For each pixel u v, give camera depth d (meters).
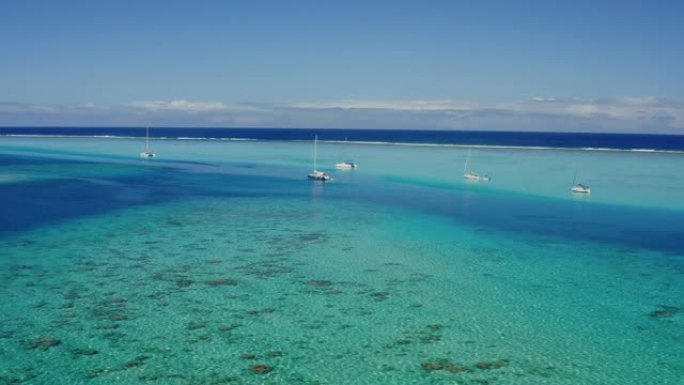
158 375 14.84
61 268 23.78
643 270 25.48
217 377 14.84
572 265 26.17
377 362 15.95
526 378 15.23
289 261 25.86
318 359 16.03
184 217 36.00
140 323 18.14
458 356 16.44
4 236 29.33
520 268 25.56
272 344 16.94
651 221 38.00
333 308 20.00
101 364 15.32
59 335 17.05
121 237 29.73
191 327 17.97
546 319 19.39
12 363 15.23
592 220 38.22
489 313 19.86
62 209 37.53
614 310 20.34
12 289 20.97
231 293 21.25
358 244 29.59
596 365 16.05
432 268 25.28
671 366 16.06
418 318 19.25
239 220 35.50
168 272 23.62
